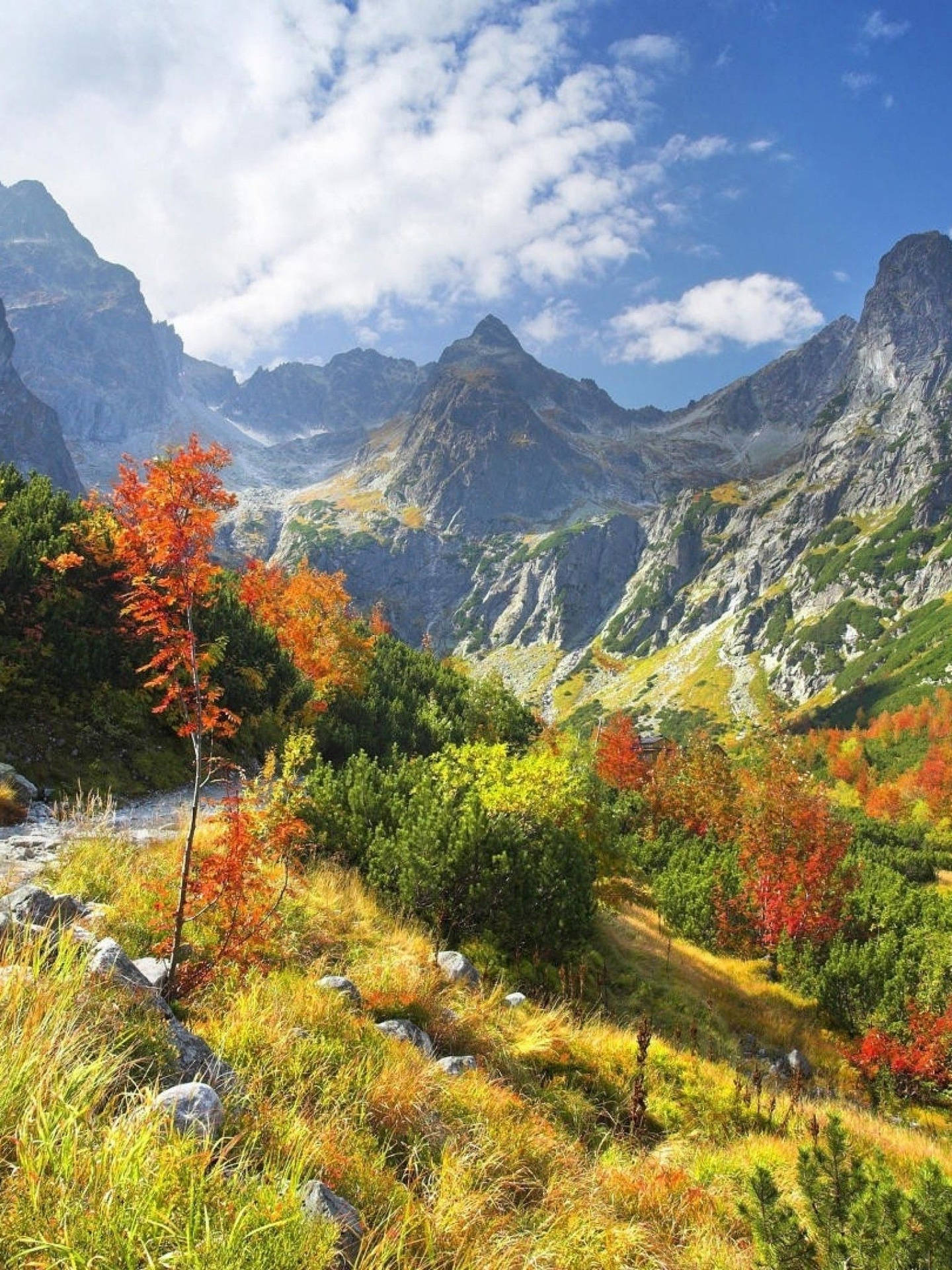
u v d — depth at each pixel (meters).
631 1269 5.36
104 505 27.03
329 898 13.35
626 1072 11.00
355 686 39.41
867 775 102.25
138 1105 3.90
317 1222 3.51
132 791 21.78
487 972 14.19
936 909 27.75
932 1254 4.97
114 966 5.50
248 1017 6.48
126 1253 2.70
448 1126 6.18
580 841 20.56
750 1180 5.94
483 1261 4.29
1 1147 3.11
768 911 25.03
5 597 24.17
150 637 26.05
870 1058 18.73
